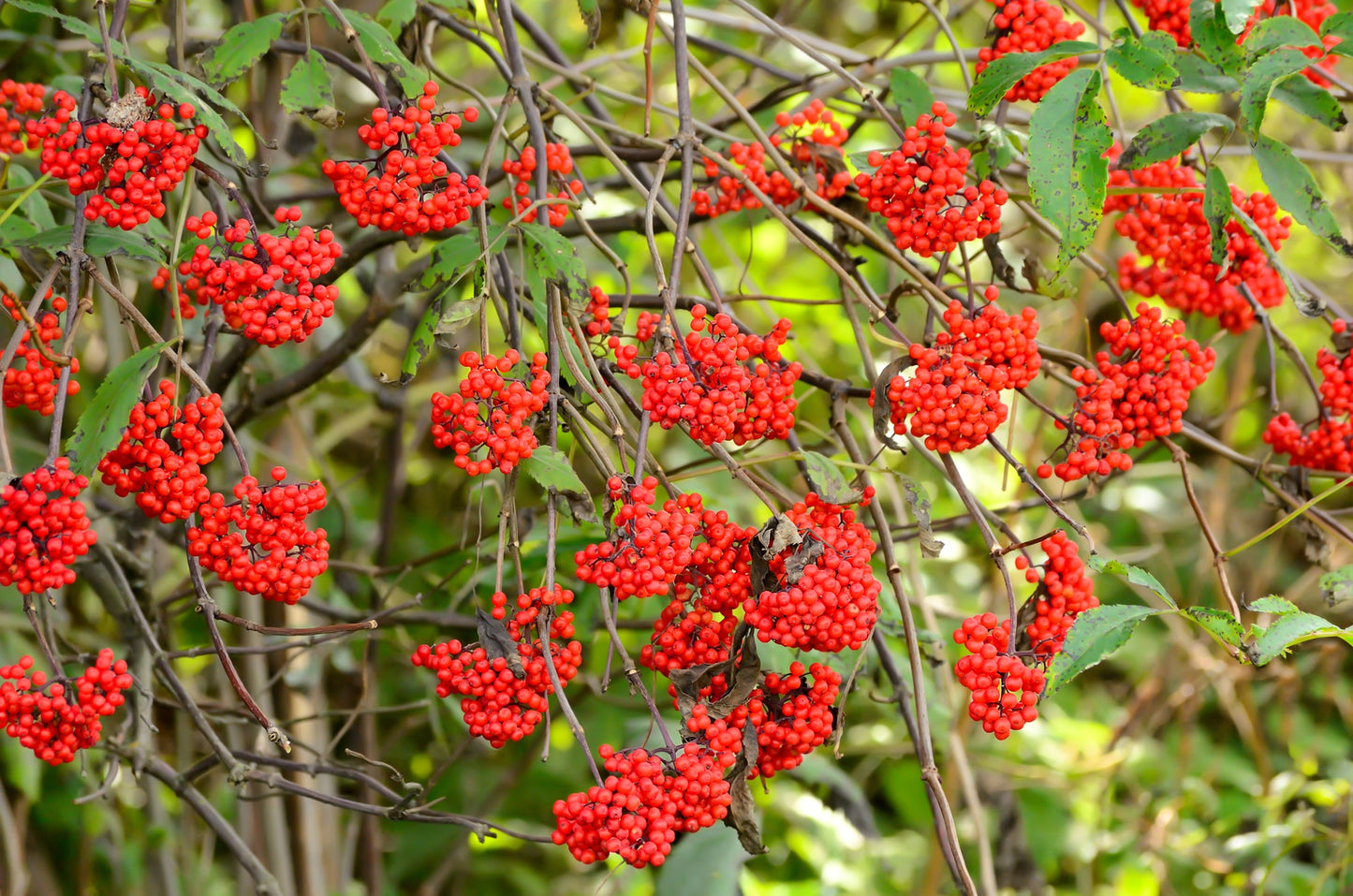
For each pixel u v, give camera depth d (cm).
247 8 162
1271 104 214
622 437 138
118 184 135
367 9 169
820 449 156
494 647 135
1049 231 149
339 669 183
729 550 137
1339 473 150
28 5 138
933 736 182
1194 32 143
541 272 141
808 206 150
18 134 140
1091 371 142
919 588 167
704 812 133
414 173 137
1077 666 134
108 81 134
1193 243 150
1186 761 216
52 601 137
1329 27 143
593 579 135
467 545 175
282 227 136
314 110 142
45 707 134
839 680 137
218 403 134
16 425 180
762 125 167
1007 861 213
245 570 135
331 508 200
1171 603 136
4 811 168
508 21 144
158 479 133
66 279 140
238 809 173
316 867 173
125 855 187
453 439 136
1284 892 188
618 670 185
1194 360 142
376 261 163
